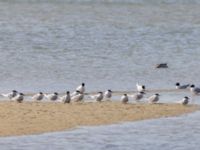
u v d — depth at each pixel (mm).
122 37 77812
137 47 70688
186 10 115375
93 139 35844
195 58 64750
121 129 37750
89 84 51062
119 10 111312
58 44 71125
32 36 76625
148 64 60594
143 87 48094
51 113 40188
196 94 47688
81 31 82250
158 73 56469
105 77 53969
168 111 41969
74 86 50219
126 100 43594
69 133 36594
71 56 63500
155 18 101188
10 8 108938
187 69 58781
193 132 37625
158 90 49594
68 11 106875
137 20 97375
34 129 36844
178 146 35219
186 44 74062
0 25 86438
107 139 35812
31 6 112750
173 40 76938
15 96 43656
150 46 71688
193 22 97125
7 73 54500
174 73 56781
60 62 60094
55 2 121188
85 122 38656
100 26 88062
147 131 37531
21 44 70312
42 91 48094
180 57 65125
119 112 41062
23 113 39938
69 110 41094
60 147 34281
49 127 37375
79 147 34438
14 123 37750
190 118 40531
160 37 79062
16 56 62625
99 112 40875
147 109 42250
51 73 54938
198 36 81000
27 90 48375
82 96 43594
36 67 57344
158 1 130750
